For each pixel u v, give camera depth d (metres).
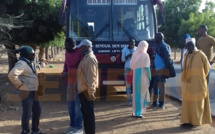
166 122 6.57
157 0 8.51
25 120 5.30
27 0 11.74
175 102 8.61
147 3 8.54
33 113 5.59
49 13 11.97
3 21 8.45
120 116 7.09
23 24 11.60
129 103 8.11
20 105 8.04
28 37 12.18
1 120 6.68
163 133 5.82
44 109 7.80
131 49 7.75
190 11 26.25
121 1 8.45
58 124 6.49
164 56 7.32
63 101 8.62
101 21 8.34
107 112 7.48
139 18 8.45
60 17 7.93
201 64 5.89
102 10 8.39
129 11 8.43
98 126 6.32
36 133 5.67
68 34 8.29
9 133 5.82
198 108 5.95
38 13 11.93
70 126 5.89
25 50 5.23
